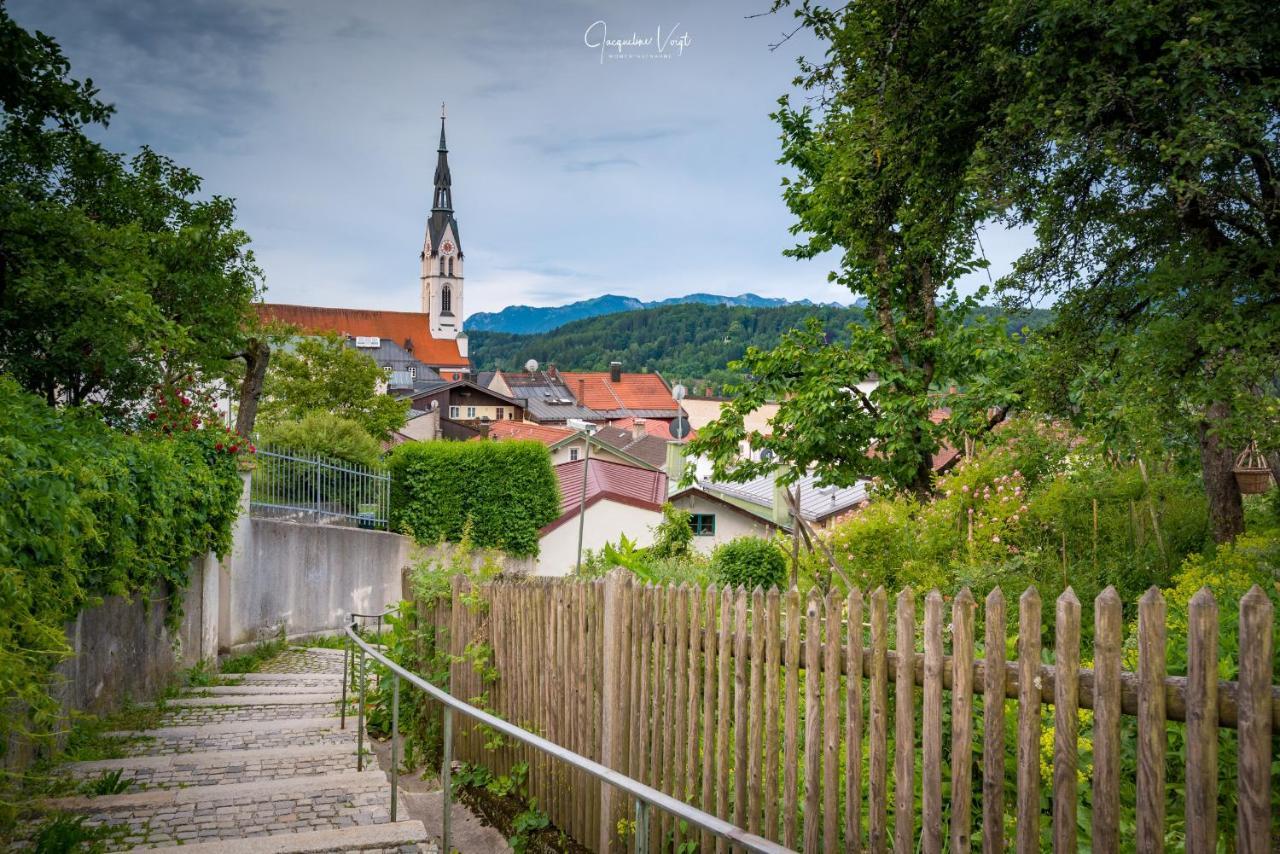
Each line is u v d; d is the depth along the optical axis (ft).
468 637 23.67
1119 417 28.02
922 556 32.09
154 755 24.08
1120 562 29.68
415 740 25.59
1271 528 27.12
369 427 110.42
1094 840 9.52
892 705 14.61
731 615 14.30
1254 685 8.55
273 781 20.72
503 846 18.19
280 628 52.70
